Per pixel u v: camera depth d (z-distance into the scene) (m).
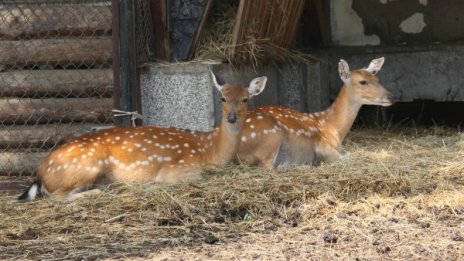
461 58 16.81
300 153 13.77
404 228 10.33
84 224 10.80
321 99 17.14
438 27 17.41
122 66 13.48
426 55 17.11
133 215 11.03
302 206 11.24
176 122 14.25
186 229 10.55
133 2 13.56
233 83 14.70
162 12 14.54
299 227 10.55
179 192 11.64
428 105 18.61
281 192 11.59
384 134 16.69
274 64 16.05
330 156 14.24
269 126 13.27
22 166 13.77
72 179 11.97
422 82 17.19
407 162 13.00
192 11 14.68
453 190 11.61
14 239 10.38
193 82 14.16
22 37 14.08
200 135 12.90
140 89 14.06
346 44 18.03
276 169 12.76
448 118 18.41
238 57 14.79
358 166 12.80
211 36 15.06
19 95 13.98
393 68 17.39
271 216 10.98
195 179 12.20
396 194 11.66
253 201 11.30
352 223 10.59
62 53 13.95
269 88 15.82
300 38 18.00
